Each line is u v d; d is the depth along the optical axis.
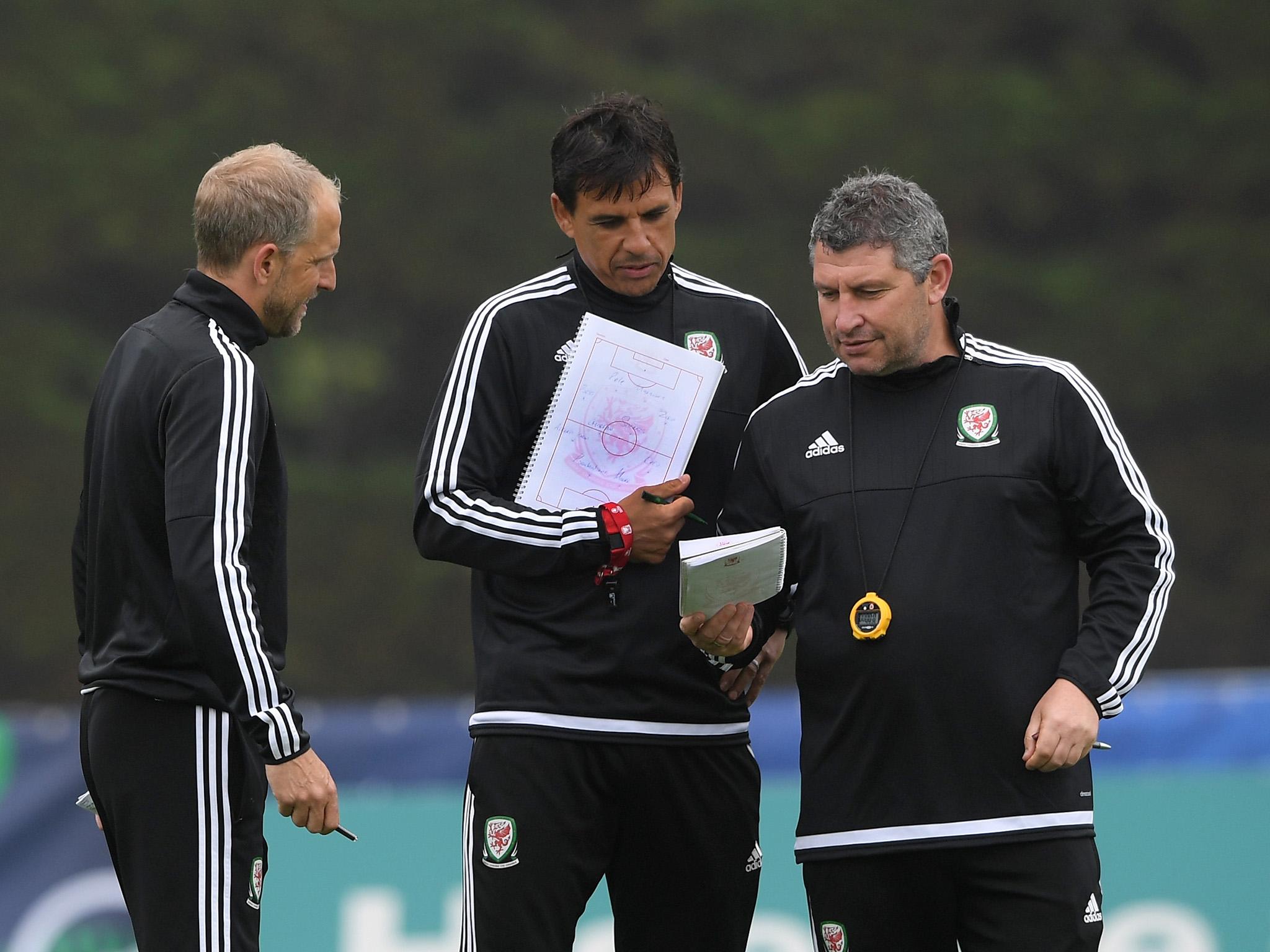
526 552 11.91
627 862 12.75
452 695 70.25
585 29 85.44
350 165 77.62
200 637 10.70
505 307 12.52
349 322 78.38
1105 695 10.91
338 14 80.00
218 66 79.62
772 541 11.03
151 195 75.94
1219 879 19.56
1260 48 83.88
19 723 19.53
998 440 11.33
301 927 19.09
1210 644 73.69
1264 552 75.00
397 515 72.50
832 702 11.46
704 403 12.36
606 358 12.36
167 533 10.93
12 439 70.12
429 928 19.30
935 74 83.25
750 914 13.01
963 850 11.11
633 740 12.27
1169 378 76.25
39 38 77.81
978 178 80.12
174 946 11.11
